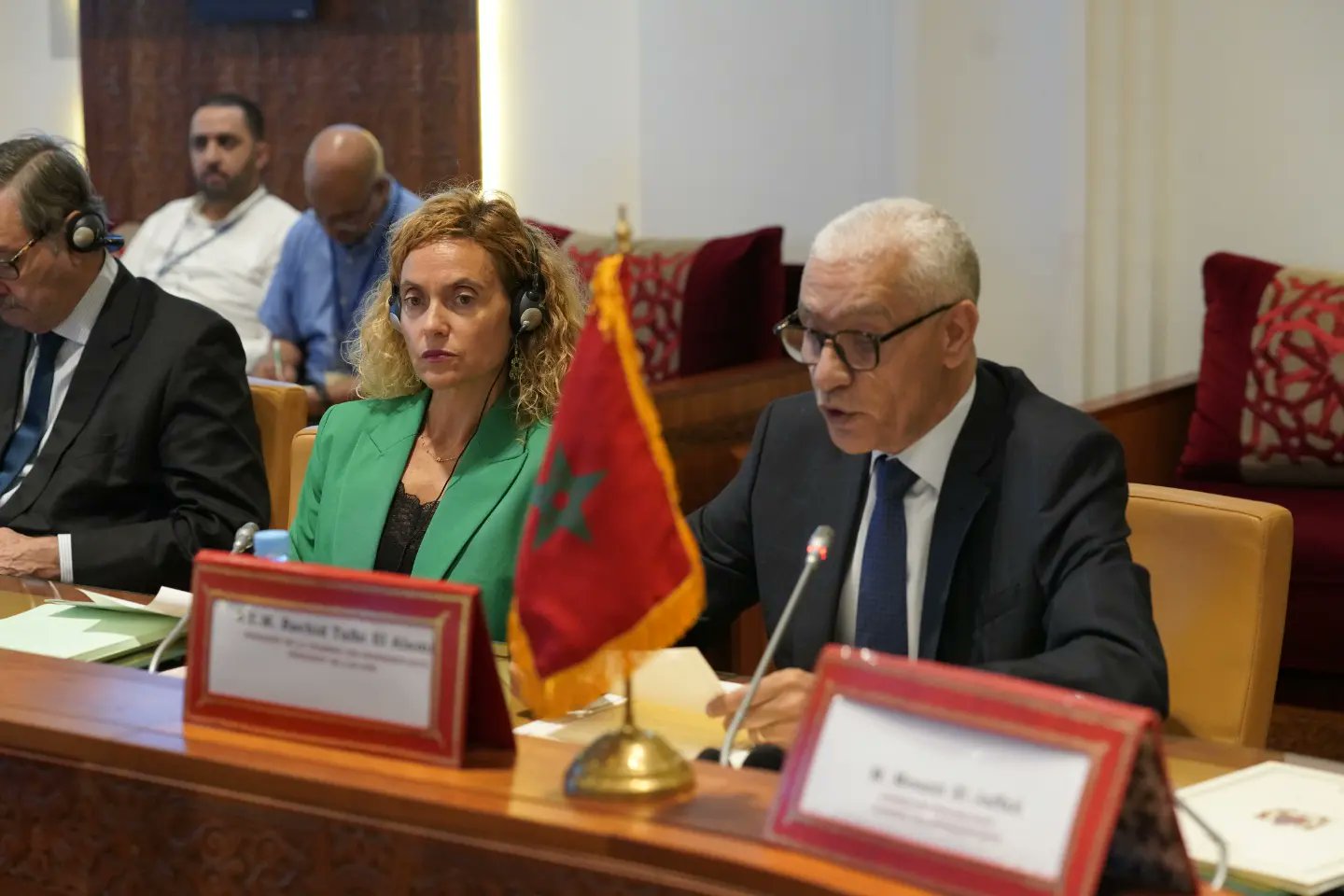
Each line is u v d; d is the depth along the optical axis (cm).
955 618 185
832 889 105
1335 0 430
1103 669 164
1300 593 349
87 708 142
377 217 458
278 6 571
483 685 128
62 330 281
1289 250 446
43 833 138
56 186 271
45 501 274
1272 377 386
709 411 401
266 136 585
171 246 516
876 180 501
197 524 272
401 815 121
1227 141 447
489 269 210
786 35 512
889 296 176
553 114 558
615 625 124
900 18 470
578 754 129
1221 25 443
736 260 461
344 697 130
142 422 276
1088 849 100
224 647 135
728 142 527
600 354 125
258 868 128
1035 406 191
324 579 131
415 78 567
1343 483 382
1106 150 449
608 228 555
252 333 508
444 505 213
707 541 211
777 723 142
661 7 532
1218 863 124
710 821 116
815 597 195
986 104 463
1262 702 195
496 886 118
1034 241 462
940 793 106
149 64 595
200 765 129
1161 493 202
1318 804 137
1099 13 443
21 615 193
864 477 196
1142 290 456
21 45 616
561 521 125
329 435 230
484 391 219
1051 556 181
